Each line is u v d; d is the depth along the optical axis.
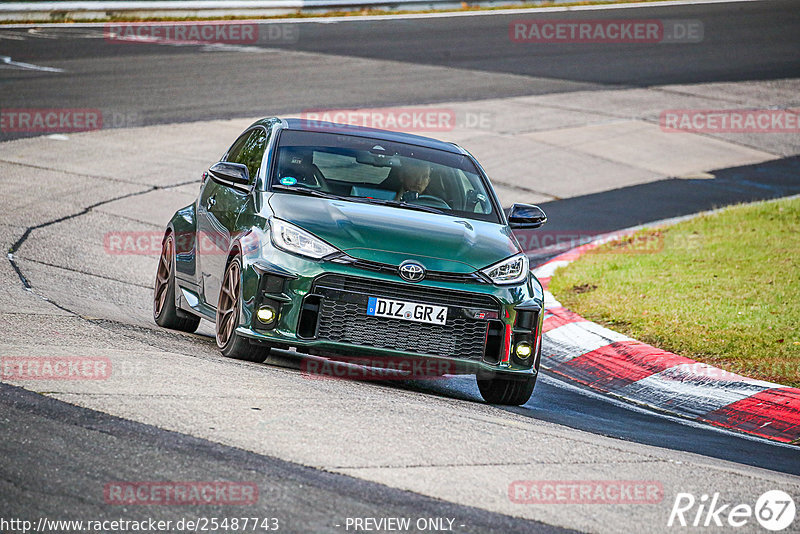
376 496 15.62
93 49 93.56
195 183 55.94
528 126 77.50
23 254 37.59
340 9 126.00
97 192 51.62
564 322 35.91
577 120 80.88
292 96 79.50
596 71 100.88
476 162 30.11
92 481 15.12
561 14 133.00
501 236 26.59
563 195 61.72
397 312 23.77
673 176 68.38
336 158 28.00
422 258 24.16
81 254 39.78
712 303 36.59
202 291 28.19
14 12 106.50
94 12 111.81
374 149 28.86
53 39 97.25
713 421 27.14
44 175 53.66
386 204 26.66
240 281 24.53
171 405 19.22
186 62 90.62
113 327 27.23
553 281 42.28
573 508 16.12
